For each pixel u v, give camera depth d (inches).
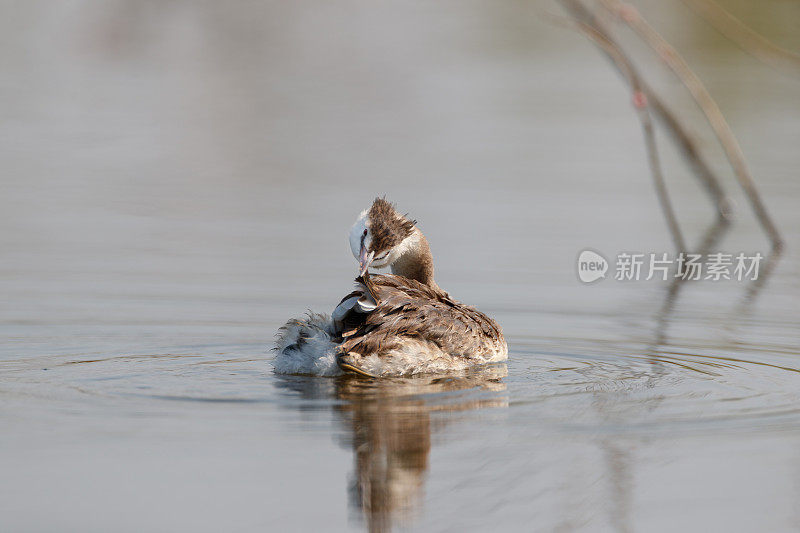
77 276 630.5
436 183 918.4
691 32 1501.0
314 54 1563.7
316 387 397.4
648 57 1401.3
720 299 613.6
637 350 488.1
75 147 1055.6
